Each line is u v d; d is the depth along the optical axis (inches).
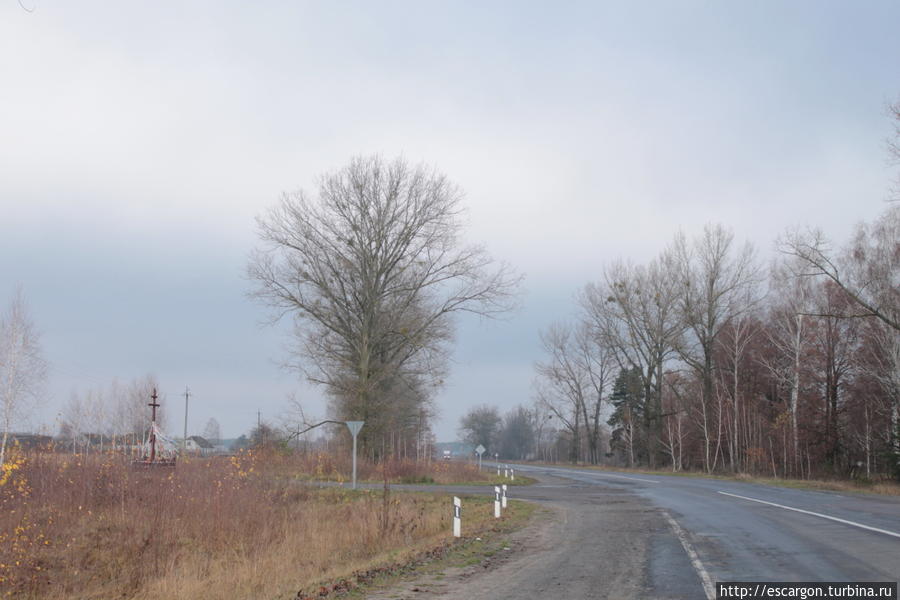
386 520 729.6
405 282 1765.5
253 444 1573.6
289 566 584.4
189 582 553.0
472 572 490.0
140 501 845.2
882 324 1621.6
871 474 1841.8
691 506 965.8
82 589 609.9
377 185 1727.4
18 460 863.1
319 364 1764.3
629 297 2427.4
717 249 2261.3
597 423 3299.7
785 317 2025.1
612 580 436.5
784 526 693.9
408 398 1895.9
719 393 2381.9
